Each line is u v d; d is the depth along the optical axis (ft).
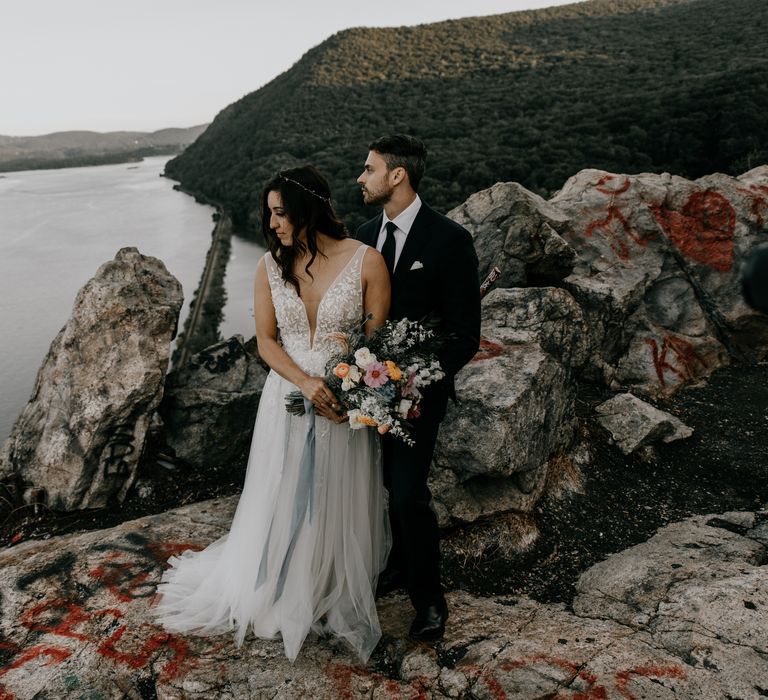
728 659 5.95
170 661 6.50
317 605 6.96
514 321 12.00
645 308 15.55
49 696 6.09
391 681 6.20
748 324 15.14
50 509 10.96
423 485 6.72
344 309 6.51
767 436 12.18
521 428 9.38
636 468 11.28
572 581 8.53
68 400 11.23
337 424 6.75
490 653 6.43
